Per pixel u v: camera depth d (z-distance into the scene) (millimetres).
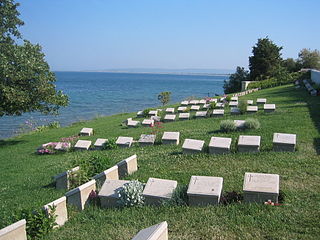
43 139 23188
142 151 14852
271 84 46812
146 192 8414
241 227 6586
